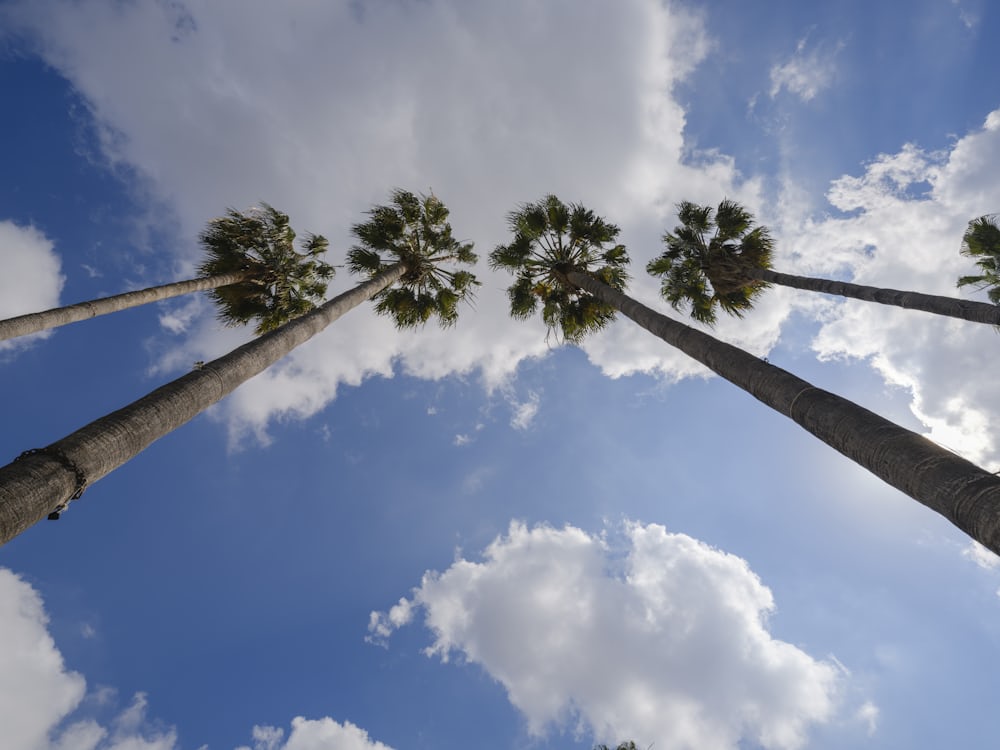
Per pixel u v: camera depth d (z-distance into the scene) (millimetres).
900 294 12055
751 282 15438
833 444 5070
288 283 15734
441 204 16672
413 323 17109
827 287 13508
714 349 7340
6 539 3549
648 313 9914
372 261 16062
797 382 5801
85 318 11492
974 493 3592
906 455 4258
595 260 15836
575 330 16266
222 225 14680
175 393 5609
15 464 3953
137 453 4941
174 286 13289
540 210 15422
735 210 15328
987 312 10367
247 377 6953
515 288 16953
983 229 12469
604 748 16781
